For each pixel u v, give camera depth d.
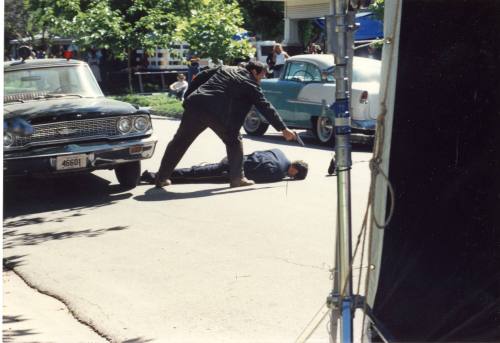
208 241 7.40
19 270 6.75
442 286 3.52
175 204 9.19
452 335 3.52
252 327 5.12
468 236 3.49
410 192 3.46
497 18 3.31
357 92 13.93
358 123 13.92
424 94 3.38
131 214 8.75
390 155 3.41
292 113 15.30
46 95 10.20
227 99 9.66
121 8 25.34
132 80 31.41
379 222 3.45
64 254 7.18
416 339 3.52
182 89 24.94
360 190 9.76
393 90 3.34
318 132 14.77
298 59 15.37
